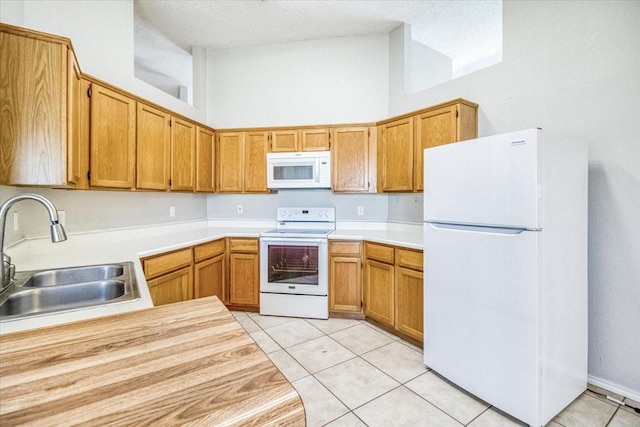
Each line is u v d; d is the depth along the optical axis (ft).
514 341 5.34
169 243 8.36
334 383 6.54
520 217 5.23
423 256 7.57
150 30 11.21
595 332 6.46
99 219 8.18
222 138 11.83
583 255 5.95
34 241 6.73
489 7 9.75
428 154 6.88
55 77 5.11
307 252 10.23
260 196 12.60
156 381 2.03
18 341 2.58
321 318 10.07
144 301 3.68
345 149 11.02
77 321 3.01
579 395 6.06
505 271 5.44
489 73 8.34
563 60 6.90
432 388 6.38
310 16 10.28
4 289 4.27
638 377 6.00
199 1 9.48
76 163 5.98
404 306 8.46
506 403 5.46
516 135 5.26
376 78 11.49
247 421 1.72
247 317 10.24
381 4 9.62
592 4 6.46
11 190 5.98
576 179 5.74
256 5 9.67
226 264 10.67
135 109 7.99
